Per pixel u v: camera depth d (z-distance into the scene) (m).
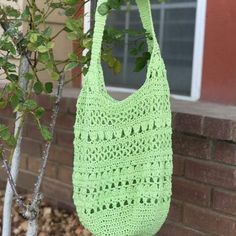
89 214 1.73
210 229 2.37
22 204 2.04
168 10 3.67
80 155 1.72
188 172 2.44
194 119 2.36
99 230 1.76
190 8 3.57
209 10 3.46
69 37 1.83
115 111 1.72
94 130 1.69
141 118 1.76
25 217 2.03
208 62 3.49
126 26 3.69
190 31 3.58
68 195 3.20
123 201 1.77
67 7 2.02
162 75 1.78
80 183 1.72
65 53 2.50
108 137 1.72
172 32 3.67
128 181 1.77
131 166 1.77
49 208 3.24
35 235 2.06
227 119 2.26
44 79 2.45
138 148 1.77
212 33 3.46
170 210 2.53
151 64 1.77
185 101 3.37
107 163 1.73
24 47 1.87
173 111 2.50
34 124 3.33
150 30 1.85
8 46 1.82
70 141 3.11
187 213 2.46
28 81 1.95
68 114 3.07
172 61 3.69
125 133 1.74
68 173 3.17
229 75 3.38
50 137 1.87
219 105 3.20
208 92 3.49
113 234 1.78
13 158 2.08
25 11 1.88
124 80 3.79
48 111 3.10
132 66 3.74
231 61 3.37
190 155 2.42
